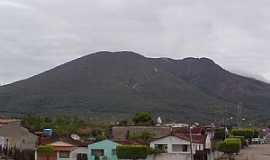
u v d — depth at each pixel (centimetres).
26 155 8556
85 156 8769
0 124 9669
